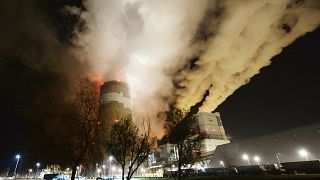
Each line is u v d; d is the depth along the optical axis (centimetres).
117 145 3394
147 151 3338
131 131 3419
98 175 10044
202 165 8912
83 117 3294
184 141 3092
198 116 14200
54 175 7075
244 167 5881
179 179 2981
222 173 6062
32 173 11719
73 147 3234
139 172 11500
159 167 11025
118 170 10850
